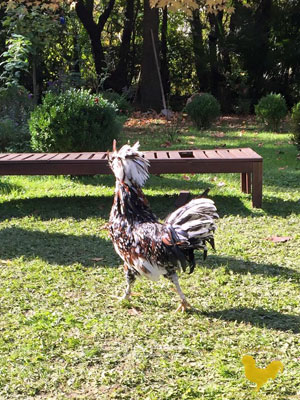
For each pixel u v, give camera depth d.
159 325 2.70
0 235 4.14
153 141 8.56
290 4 14.19
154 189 5.42
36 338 2.59
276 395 2.13
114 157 2.92
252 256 3.68
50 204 4.93
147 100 14.25
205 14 15.55
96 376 2.28
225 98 14.94
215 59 15.05
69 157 4.91
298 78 14.11
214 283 3.24
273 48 14.06
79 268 3.50
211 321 2.76
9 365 2.38
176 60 17.67
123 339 2.58
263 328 2.67
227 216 4.56
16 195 5.25
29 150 7.21
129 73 17.73
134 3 17.25
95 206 4.87
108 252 3.79
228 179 5.82
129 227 2.78
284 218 4.48
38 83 13.26
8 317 2.83
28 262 3.61
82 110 5.95
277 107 9.80
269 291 3.11
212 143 8.33
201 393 2.14
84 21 14.91
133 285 3.21
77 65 14.50
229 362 2.37
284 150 7.65
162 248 2.62
